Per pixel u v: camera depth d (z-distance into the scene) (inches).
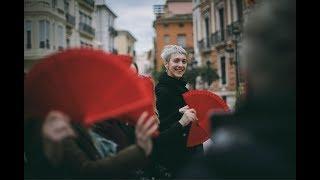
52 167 49.9
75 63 47.6
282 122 42.0
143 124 52.1
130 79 47.4
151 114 52.7
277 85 42.6
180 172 44.4
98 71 47.7
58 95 48.9
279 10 43.4
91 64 47.3
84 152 53.6
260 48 43.3
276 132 41.9
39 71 48.4
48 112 49.5
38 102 49.6
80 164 50.5
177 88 108.3
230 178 42.0
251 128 42.3
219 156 42.3
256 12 44.4
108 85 48.0
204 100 104.0
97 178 51.1
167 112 106.1
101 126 65.1
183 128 93.9
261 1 44.5
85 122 48.8
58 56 47.8
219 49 962.1
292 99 42.3
